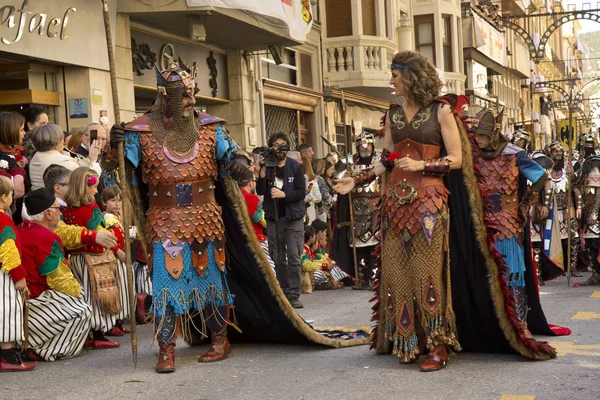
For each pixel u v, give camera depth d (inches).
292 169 428.5
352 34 991.0
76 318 290.8
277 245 420.2
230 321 284.0
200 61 700.0
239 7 582.6
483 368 243.9
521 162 287.7
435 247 245.8
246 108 759.7
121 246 331.0
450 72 1332.4
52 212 297.1
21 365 272.2
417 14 1286.9
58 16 493.7
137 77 601.0
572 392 213.0
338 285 509.4
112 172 263.4
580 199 490.9
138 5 563.8
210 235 263.0
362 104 1082.7
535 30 2731.3
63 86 526.0
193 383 239.5
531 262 292.4
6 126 332.5
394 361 258.4
